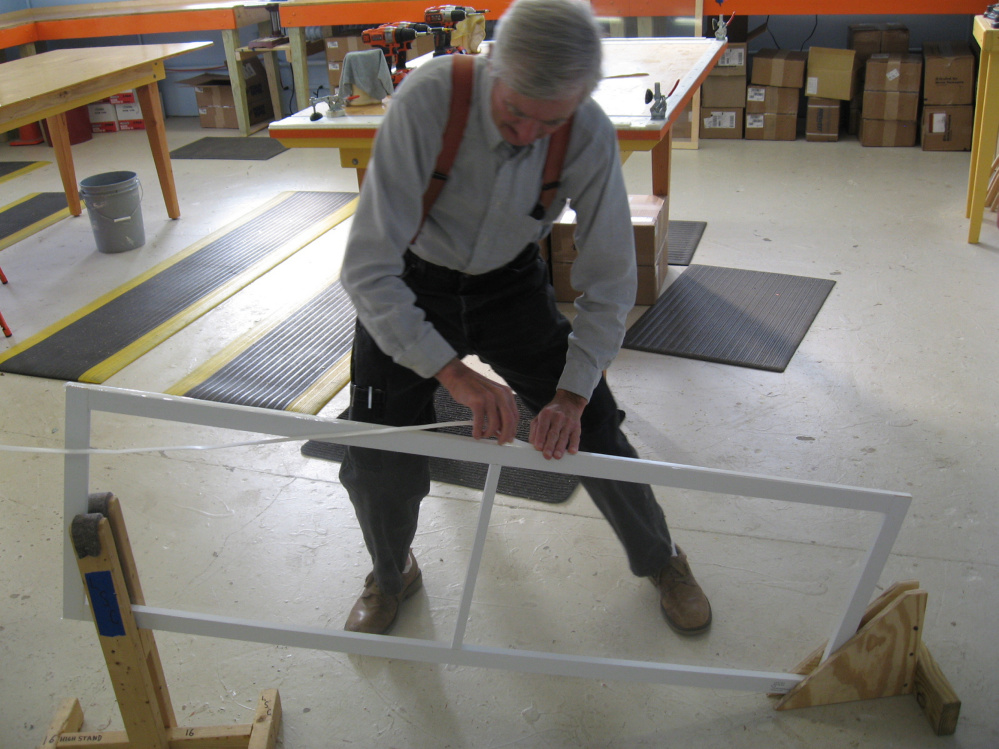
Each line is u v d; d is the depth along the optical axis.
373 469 1.56
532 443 1.32
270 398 2.72
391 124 1.22
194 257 3.88
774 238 3.83
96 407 1.27
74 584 1.36
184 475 2.38
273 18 5.94
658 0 4.88
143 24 5.79
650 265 3.14
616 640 1.82
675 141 5.32
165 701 1.53
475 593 1.95
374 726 1.63
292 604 1.94
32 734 1.63
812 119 5.14
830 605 1.89
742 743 1.57
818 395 2.62
